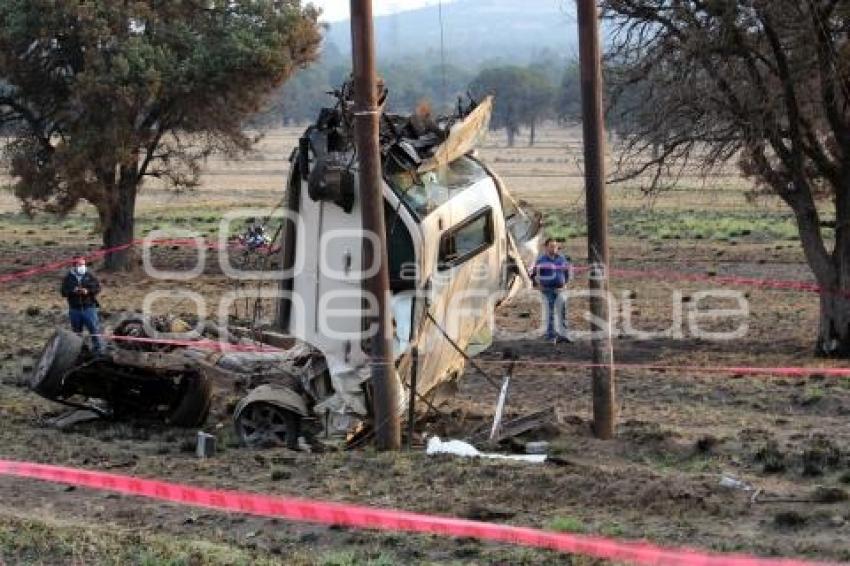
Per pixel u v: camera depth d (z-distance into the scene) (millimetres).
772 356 20875
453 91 145375
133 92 35188
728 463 12539
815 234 20766
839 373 18016
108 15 35219
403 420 13539
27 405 16375
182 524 10047
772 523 9773
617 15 20141
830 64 19094
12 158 37750
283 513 9875
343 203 12828
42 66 36844
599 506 10477
